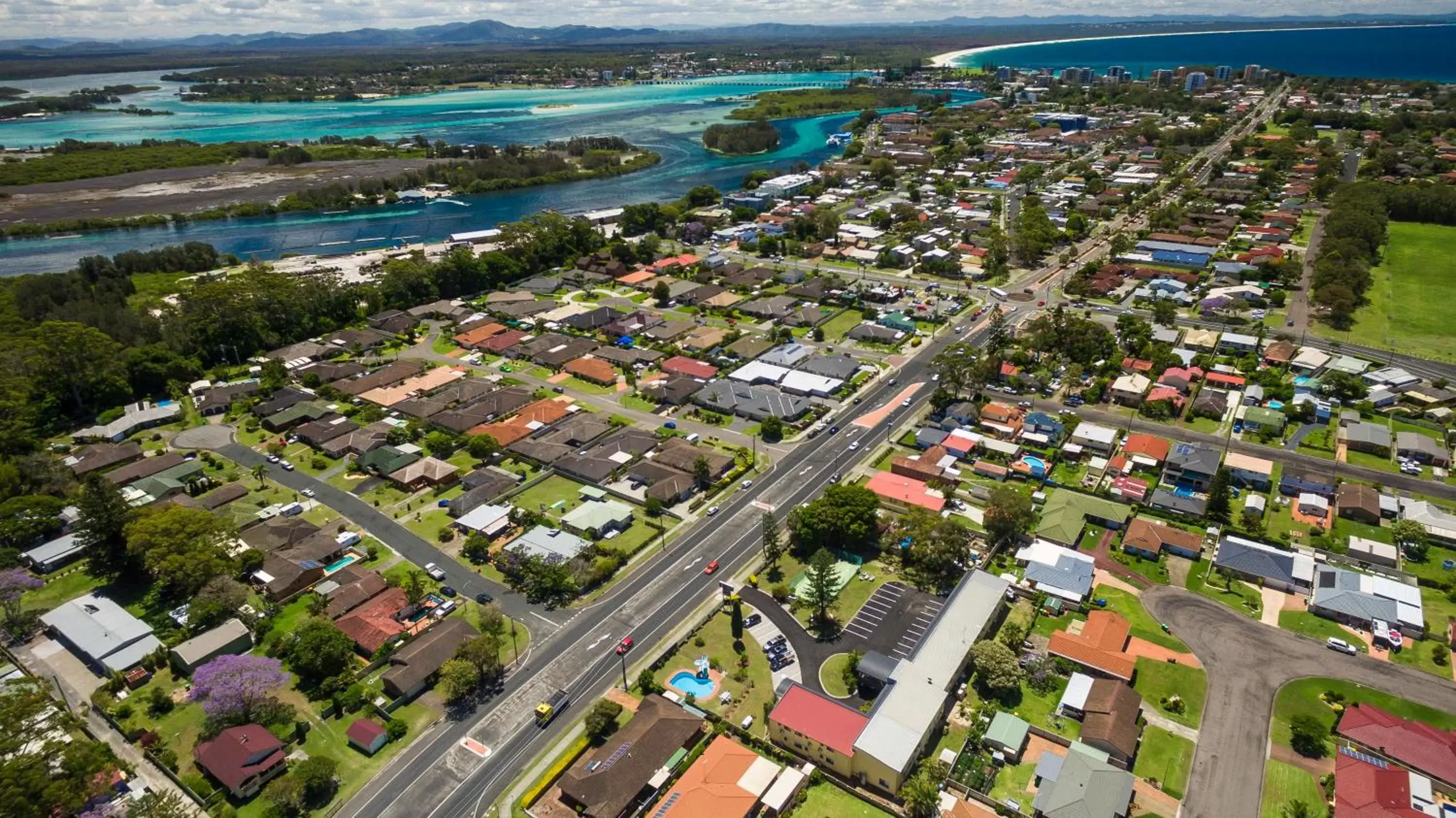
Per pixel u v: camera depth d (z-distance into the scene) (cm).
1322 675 10375
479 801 9025
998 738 9356
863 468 15638
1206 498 14050
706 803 8544
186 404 19512
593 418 17662
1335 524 13438
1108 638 10806
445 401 18775
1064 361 19662
